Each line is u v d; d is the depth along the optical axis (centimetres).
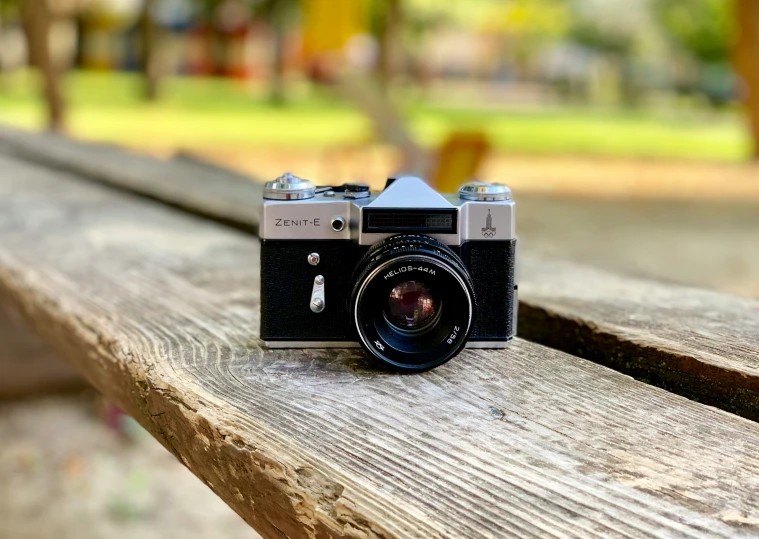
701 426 111
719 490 93
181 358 135
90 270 199
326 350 141
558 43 4119
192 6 2955
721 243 766
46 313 175
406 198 132
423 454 101
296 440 105
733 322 152
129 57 3925
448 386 124
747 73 1498
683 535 84
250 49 4091
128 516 308
